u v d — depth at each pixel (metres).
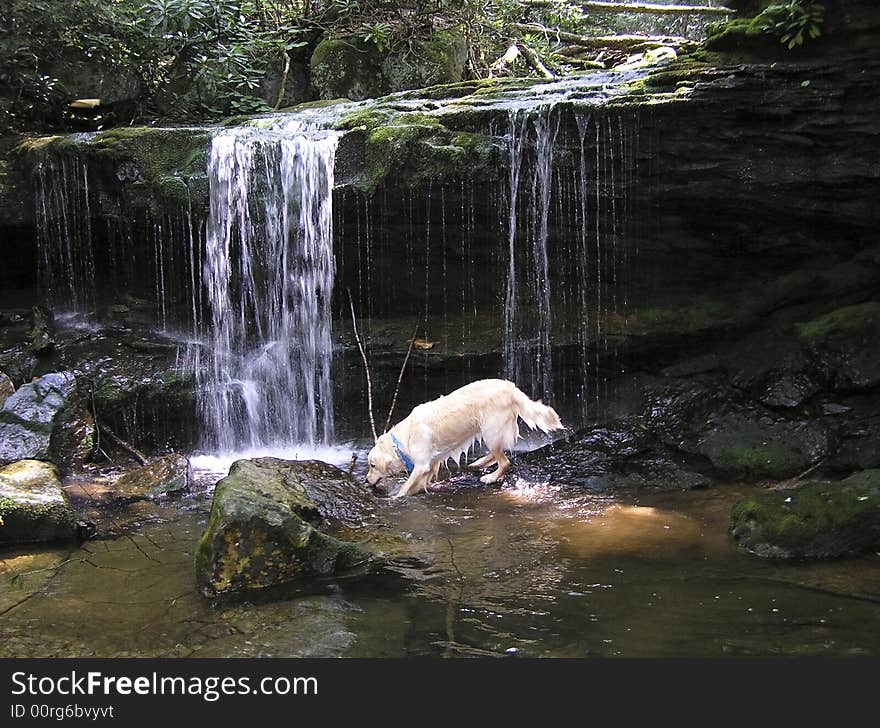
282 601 4.62
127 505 6.29
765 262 7.70
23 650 4.12
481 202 7.68
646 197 7.42
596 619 4.32
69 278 8.80
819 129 6.90
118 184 8.27
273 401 8.02
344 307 8.26
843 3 6.76
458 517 5.88
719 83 6.95
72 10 9.79
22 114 9.88
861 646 3.97
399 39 11.27
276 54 11.45
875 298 7.37
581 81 8.58
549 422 6.52
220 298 8.22
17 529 5.52
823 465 6.39
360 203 7.74
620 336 7.59
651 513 5.94
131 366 7.84
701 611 4.38
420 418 6.27
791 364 7.15
